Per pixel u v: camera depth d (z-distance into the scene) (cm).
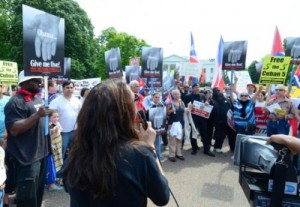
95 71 3650
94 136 129
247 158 176
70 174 131
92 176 121
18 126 306
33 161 321
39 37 356
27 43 343
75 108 527
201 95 859
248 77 1132
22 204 313
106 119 130
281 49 810
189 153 748
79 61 3356
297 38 704
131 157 126
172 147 667
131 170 124
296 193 155
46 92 371
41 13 358
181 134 669
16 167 322
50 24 371
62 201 433
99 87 138
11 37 3114
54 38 378
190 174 569
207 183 518
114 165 122
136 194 125
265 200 159
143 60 756
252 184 169
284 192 155
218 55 1096
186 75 1247
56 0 3191
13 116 314
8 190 367
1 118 480
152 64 759
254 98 707
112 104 132
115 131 129
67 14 3189
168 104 677
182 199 445
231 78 791
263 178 173
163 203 133
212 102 754
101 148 125
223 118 750
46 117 354
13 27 3025
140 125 154
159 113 618
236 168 612
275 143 157
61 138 485
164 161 664
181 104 700
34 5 3030
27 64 343
